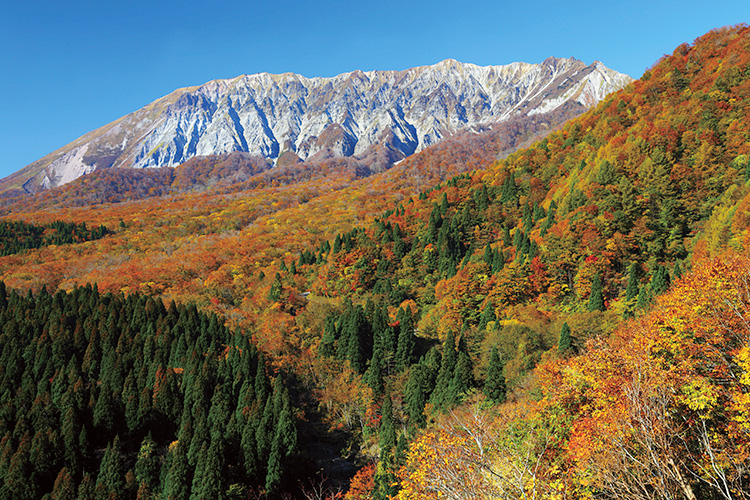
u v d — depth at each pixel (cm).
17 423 6069
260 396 7150
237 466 6181
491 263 10488
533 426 2917
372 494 5341
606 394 2748
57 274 15700
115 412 6650
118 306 9825
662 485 1858
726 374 2466
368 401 7550
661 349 2928
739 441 2131
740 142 10119
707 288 2994
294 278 12875
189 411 6931
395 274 12306
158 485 5894
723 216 7744
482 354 7281
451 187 16162
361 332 8875
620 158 11206
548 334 7119
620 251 8888
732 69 12144
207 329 9194
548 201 12775
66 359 7831
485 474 2069
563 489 2103
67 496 5338
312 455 7131
